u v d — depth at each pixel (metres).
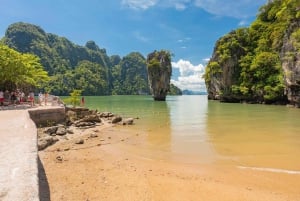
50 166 9.77
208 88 81.50
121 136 16.97
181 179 8.68
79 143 14.45
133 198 7.00
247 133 17.61
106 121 24.52
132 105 57.62
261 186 8.09
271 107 45.22
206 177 8.95
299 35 37.75
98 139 15.92
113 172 9.29
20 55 30.06
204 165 10.43
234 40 68.88
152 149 13.27
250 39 68.94
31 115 18.03
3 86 29.95
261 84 57.88
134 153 12.45
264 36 66.06
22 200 4.07
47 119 19.58
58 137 16.08
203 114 32.47
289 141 14.84
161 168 9.98
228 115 30.81
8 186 4.54
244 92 61.78
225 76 68.06
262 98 58.66
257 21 70.56
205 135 17.05
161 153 12.45
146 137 16.59
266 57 58.16
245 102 63.75
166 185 8.06
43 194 7.09
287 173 9.36
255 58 62.06
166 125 22.08
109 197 7.02
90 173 9.07
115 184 8.02
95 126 21.52
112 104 62.53
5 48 27.47
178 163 10.73
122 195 7.18
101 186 7.82
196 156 11.85
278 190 7.75
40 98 27.06
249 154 12.10
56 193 7.18
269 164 10.51
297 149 12.93
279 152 12.38
